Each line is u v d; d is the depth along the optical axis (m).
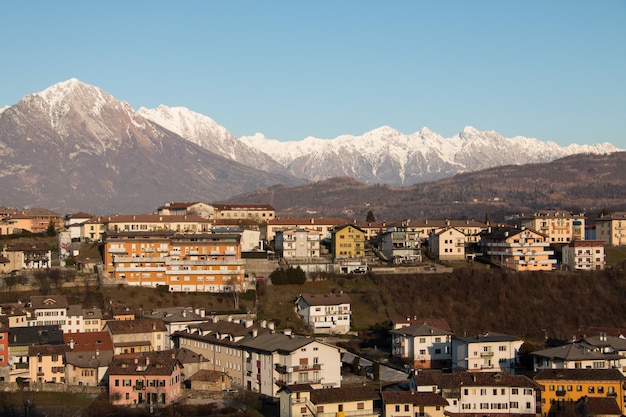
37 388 176.12
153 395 168.00
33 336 199.38
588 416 160.25
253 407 163.88
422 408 156.12
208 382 180.62
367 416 156.50
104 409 159.50
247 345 183.38
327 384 176.62
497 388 165.38
